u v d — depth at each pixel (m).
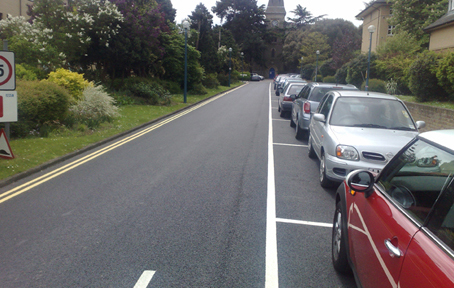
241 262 4.36
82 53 20.97
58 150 9.87
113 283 3.87
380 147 6.46
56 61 17.59
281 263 4.37
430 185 2.69
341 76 38.41
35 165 8.43
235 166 8.87
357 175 3.63
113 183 7.38
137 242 4.81
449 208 2.31
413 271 2.28
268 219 5.68
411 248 2.40
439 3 30.27
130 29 23.16
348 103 7.97
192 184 7.36
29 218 5.57
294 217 5.80
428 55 17.86
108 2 21.55
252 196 6.73
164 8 41.53
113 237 4.94
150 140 12.09
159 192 6.83
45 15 19.48
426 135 3.11
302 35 77.88
